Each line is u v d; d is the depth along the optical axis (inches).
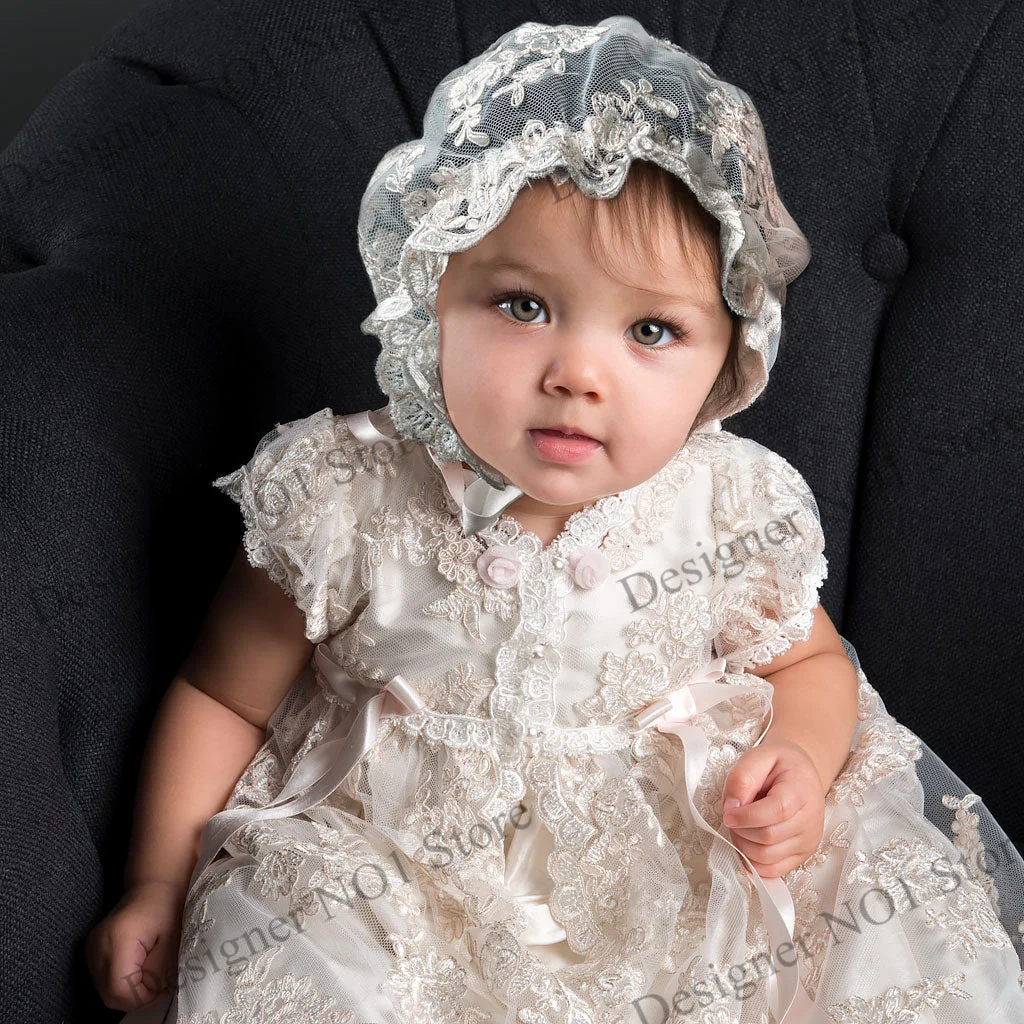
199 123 51.9
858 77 54.0
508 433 38.8
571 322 38.1
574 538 43.3
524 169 37.0
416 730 43.3
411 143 40.3
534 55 38.4
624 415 38.4
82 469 42.7
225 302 49.8
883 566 53.8
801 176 53.9
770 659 46.6
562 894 41.3
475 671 43.1
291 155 53.1
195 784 44.1
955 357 52.7
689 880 42.1
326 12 54.6
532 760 42.9
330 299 52.9
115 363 45.3
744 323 40.9
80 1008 38.7
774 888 40.7
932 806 45.1
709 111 38.1
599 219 37.2
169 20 55.3
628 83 37.1
